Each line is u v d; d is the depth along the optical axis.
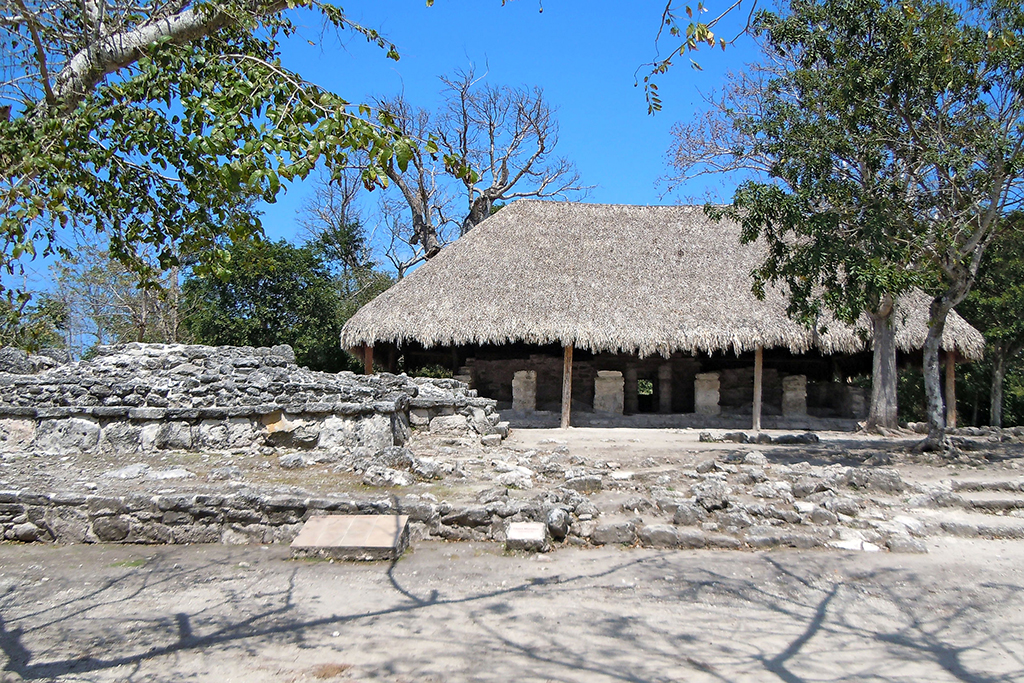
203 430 9.15
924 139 10.41
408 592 5.21
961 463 10.03
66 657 4.20
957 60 9.80
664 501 7.00
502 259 17.20
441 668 4.07
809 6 10.89
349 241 31.12
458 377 19.23
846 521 6.73
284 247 24.69
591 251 17.53
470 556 6.00
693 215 18.81
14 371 10.70
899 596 5.20
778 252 10.93
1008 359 23.16
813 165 10.80
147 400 9.50
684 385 19.50
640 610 4.91
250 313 24.05
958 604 5.06
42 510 6.44
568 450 11.28
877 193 10.55
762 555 6.06
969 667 4.15
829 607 5.00
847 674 4.04
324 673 4.00
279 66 4.41
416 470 7.88
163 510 6.39
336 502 6.43
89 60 5.56
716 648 4.35
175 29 5.62
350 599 5.08
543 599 5.09
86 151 4.98
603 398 17.27
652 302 15.94
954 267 10.54
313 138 3.87
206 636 4.48
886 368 14.91
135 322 23.06
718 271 16.83
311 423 9.12
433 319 15.74
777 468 9.09
